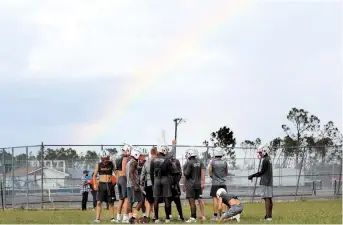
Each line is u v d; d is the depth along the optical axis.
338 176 33.50
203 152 29.95
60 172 28.62
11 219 19.44
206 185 29.94
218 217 17.53
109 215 21.62
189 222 17.42
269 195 18.17
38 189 28.41
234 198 17.11
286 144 75.44
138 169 18.70
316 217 18.36
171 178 17.91
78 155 28.77
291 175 33.06
